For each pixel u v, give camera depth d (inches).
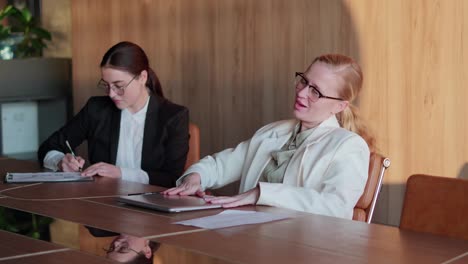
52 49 237.8
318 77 99.9
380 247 69.0
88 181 110.0
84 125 131.9
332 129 100.1
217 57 189.6
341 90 100.1
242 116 185.8
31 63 223.5
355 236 73.4
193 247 68.5
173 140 124.8
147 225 78.4
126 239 71.9
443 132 150.3
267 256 65.2
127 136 127.0
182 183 105.0
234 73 186.2
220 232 74.6
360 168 94.5
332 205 90.0
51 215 84.4
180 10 196.9
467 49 145.4
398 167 157.3
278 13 175.2
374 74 159.2
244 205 90.5
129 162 126.5
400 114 156.1
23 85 222.5
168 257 65.3
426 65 151.5
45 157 126.0
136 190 102.4
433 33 149.9
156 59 203.9
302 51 171.3
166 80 202.2
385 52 157.2
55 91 229.0
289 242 70.5
